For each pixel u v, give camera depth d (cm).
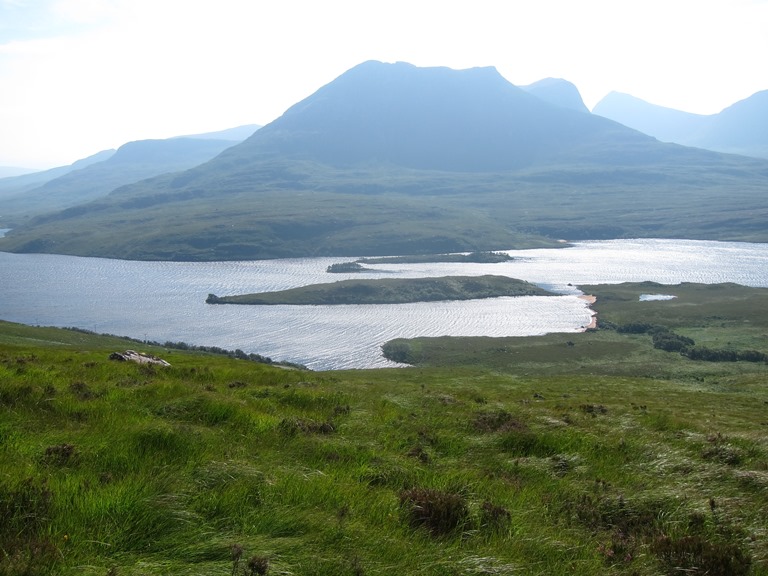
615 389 6594
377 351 14512
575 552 923
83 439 1219
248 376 3031
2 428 1224
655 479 1360
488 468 1423
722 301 18600
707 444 1705
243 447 1336
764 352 12700
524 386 6538
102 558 754
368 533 897
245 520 895
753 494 1217
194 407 1661
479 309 19562
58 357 3297
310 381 3288
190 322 18125
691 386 7925
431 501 1002
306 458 1341
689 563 891
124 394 1825
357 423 1820
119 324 17838
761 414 4550
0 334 9700
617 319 17062
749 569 877
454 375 8525
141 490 932
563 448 1612
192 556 783
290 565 771
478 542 923
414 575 785
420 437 1684
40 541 754
